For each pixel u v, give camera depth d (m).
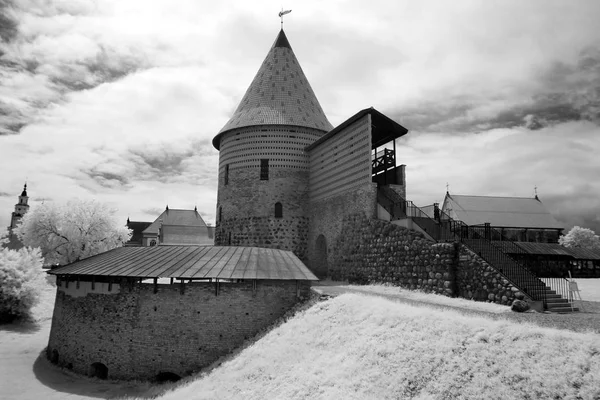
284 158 35.19
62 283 21.50
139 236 113.12
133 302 18.62
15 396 15.76
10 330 25.45
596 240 57.84
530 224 46.19
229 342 18.19
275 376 13.64
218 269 19.00
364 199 26.67
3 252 28.19
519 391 8.60
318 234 32.62
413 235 21.91
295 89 38.00
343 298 17.27
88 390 16.64
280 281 19.27
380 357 11.77
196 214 103.94
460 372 9.78
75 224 47.22
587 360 8.56
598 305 16.06
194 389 14.98
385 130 29.94
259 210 34.59
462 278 18.50
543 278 27.50
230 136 37.22
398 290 21.20
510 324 10.80
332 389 11.27
